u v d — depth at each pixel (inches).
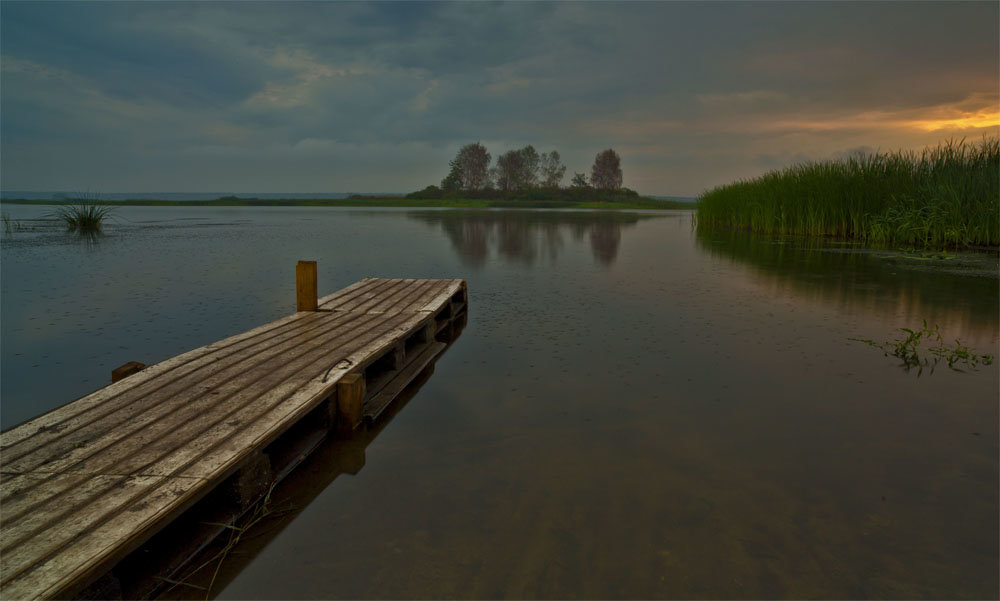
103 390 104.0
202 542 73.7
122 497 68.3
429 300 191.6
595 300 230.5
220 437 84.3
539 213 1188.5
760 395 122.3
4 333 172.6
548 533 74.3
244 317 195.3
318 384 106.4
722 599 62.3
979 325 182.5
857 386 127.8
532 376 137.0
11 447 80.9
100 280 270.7
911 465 91.0
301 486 89.4
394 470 92.8
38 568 55.9
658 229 684.1
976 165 439.8
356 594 64.3
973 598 62.1
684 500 81.3
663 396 122.3
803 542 71.8
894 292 240.5
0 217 806.5
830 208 503.8
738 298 231.8
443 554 70.7
